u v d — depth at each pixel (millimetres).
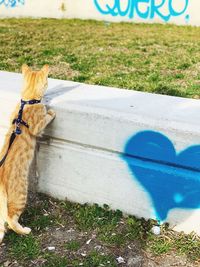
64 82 1346
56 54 2533
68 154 1149
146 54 2514
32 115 1078
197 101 1169
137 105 1124
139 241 1035
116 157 1088
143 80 1940
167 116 1048
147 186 1066
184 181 1016
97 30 3541
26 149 1068
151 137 1021
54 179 1196
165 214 1068
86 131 1100
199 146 971
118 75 2035
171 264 970
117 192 1113
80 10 4383
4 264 990
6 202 1023
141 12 4164
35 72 1122
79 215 1121
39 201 1205
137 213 1105
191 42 2939
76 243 1031
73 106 1110
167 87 1806
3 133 1243
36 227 1096
